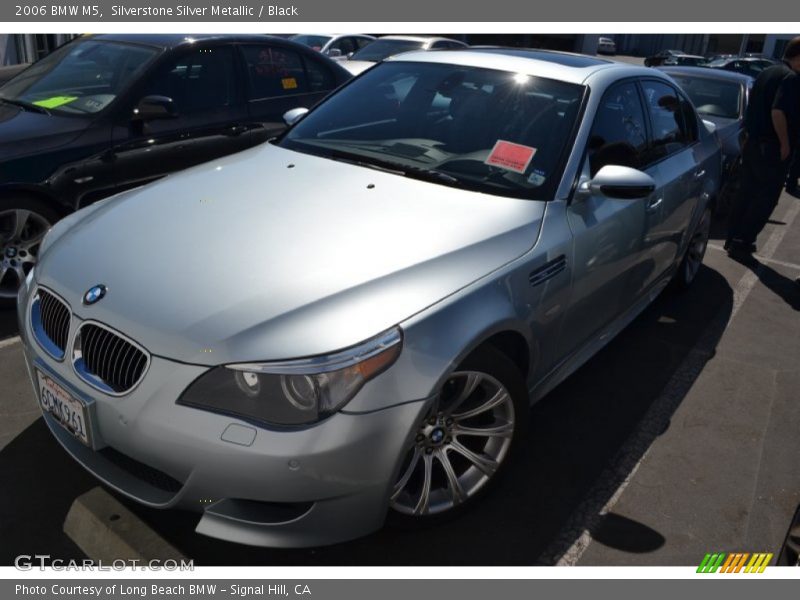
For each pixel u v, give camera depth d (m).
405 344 2.22
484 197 2.92
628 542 2.69
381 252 2.47
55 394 2.38
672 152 4.25
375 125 3.49
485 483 2.69
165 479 2.23
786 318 4.96
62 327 2.41
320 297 2.23
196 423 2.08
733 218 6.27
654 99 4.12
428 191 2.94
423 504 2.52
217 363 2.09
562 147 3.13
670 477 3.10
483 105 3.37
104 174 4.37
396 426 2.18
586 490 2.96
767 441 3.43
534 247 2.77
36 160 4.07
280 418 2.08
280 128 5.38
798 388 3.97
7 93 4.82
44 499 2.64
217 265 2.39
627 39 51.22
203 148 4.88
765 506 2.96
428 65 3.74
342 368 2.10
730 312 4.99
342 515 2.21
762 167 5.93
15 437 2.97
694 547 2.69
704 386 3.91
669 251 4.36
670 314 4.86
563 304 2.98
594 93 3.38
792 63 5.74
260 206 2.80
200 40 5.00
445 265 2.48
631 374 3.97
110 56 4.86
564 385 3.79
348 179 3.05
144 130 4.54
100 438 2.27
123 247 2.54
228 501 2.16
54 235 2.90
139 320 2.20
